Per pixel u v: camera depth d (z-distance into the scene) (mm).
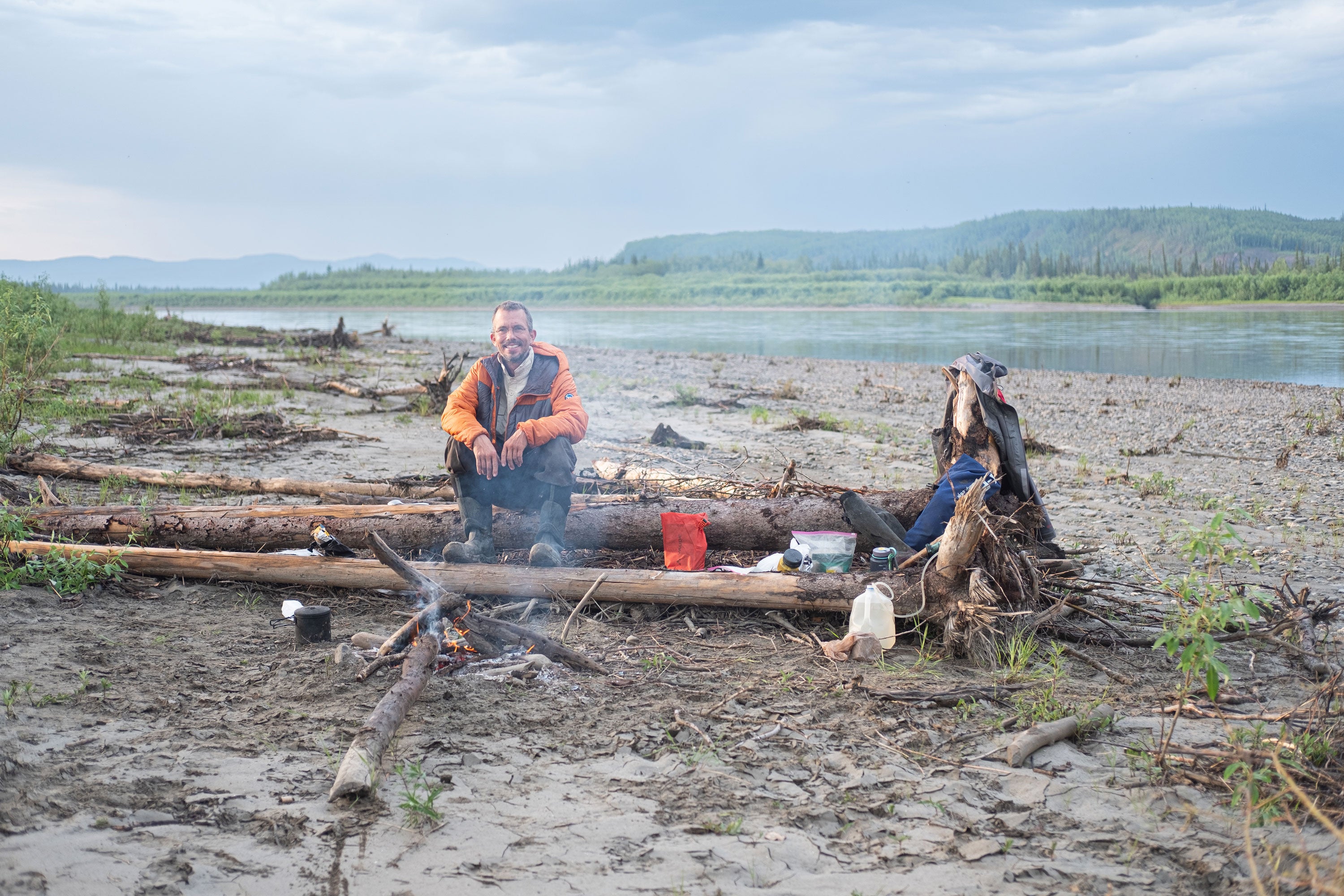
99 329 24906
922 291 172250
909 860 2822
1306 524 8055
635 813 3043
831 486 6215
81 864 2566
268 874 2598
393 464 9633
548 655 4359
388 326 37750
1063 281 161125
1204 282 136875
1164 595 5840
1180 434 13852
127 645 4289
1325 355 36281
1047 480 10352
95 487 7609
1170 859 2857
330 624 4641
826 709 3943
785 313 131500
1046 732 3619
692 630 4867
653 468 7750
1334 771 3357
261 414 11758
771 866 2760
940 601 4680
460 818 2947
